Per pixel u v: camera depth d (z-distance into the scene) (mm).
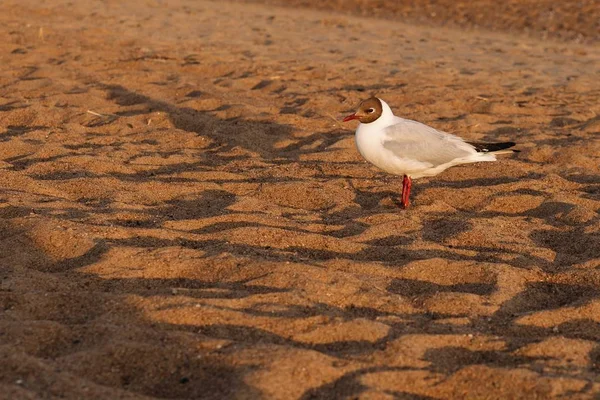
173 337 7812
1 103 17156
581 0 33375
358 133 11906
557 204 12078
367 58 23562
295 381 7215
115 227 10359
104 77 19766
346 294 8906
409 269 9609
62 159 13328
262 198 12281
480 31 29766
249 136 15414
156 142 15133
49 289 8797
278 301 8617
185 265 9445
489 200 12273
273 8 33562
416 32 28938
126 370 7422
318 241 10305
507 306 8914
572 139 15859
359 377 7281
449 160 11719
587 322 8539
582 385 7262
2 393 6723
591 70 22844
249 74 20984
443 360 7773
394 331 8211
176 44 24406
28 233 10047
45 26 25891
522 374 7355
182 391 7188
